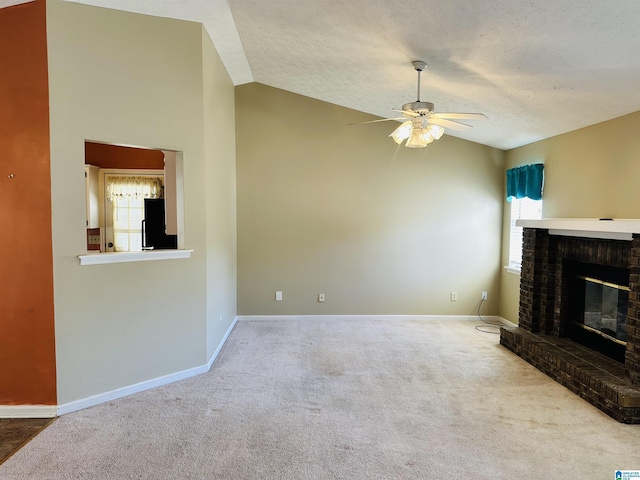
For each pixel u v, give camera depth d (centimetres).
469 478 206
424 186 521
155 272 317
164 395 305
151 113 310
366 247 522
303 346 422
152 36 309
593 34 235
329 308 525
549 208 435
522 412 279
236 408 283
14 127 265
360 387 320
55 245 269
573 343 374
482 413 277
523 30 248
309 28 321
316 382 329
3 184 266
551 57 273
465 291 533
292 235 517
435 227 525
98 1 277
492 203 528
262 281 519
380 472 210
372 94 447
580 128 386
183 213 334
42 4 263
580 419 269
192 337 343
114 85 291
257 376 342
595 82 294
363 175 517
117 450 229
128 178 563
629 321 288
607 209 351
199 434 247
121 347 301
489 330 487
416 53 316
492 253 531
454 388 319
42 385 273
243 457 223
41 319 271
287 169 511
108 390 295
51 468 212
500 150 524
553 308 402
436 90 389
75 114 275
